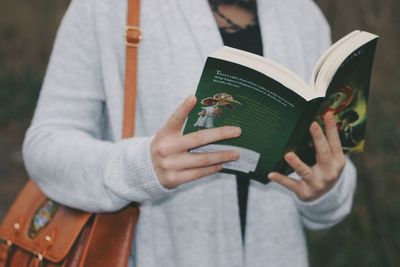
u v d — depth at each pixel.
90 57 1.99
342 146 1.96
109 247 1.92
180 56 1.99
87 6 2.00
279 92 1.67
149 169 1.74
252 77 1.65
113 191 1.82
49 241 1.93
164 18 2.01
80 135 1.95
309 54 2.18
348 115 1.89
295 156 1.83
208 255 1.98
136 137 1.88
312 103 1.67
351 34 1.81
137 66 1.99
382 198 4.50
